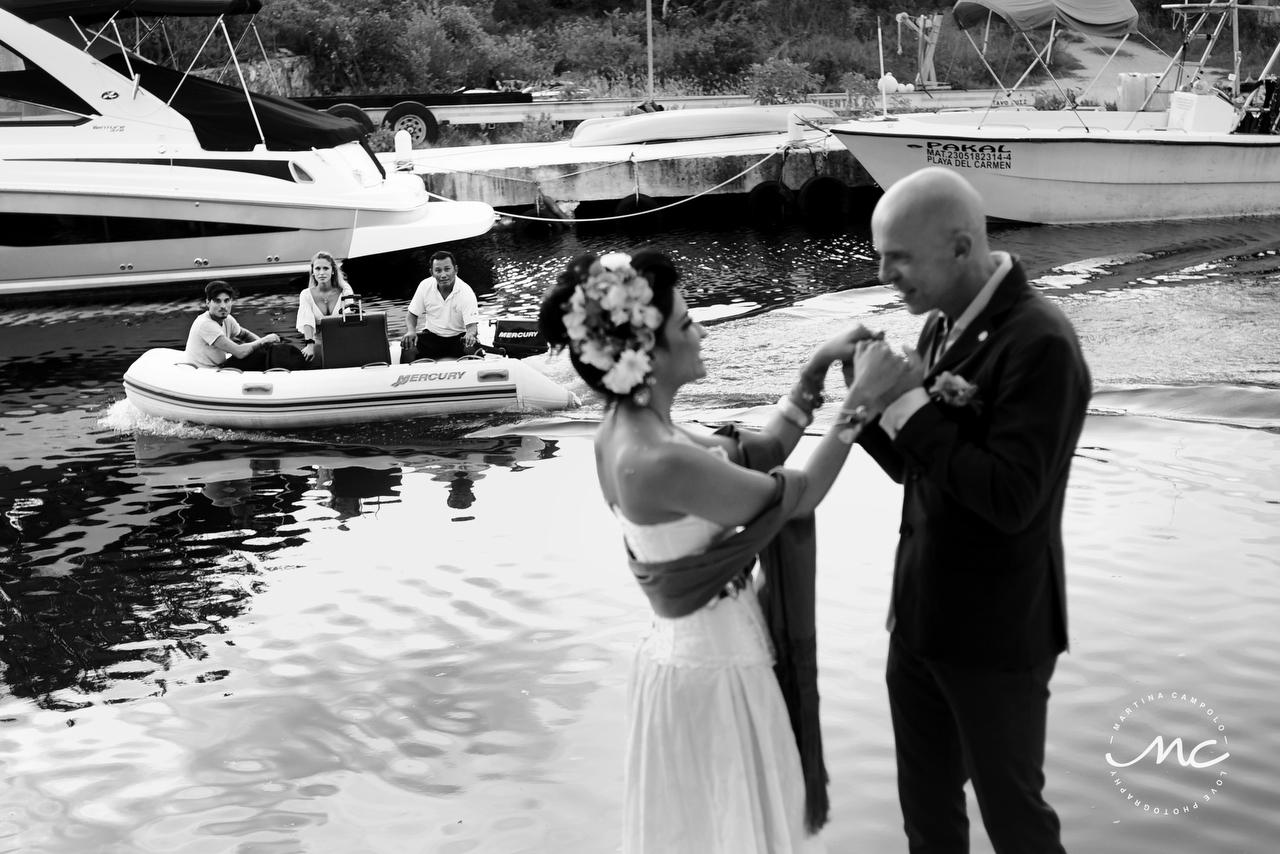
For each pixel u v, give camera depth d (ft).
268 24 85.66
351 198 45.03
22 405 29.66
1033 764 8.43
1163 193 53.31
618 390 7.79
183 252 44.01
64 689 15.05
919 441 7.70
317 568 18.48
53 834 11.86
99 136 43.96
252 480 23.26
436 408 26.99
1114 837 10.69
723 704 8.31
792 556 8.41
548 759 12.67
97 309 42.29
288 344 28.63
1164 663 13.69
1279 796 11.16
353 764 12.83
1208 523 17.62
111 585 18.34
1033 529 7.97
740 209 61.62
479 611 16.49
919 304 8.06
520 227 57.82
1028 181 52.75
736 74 101.91
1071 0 57.77
